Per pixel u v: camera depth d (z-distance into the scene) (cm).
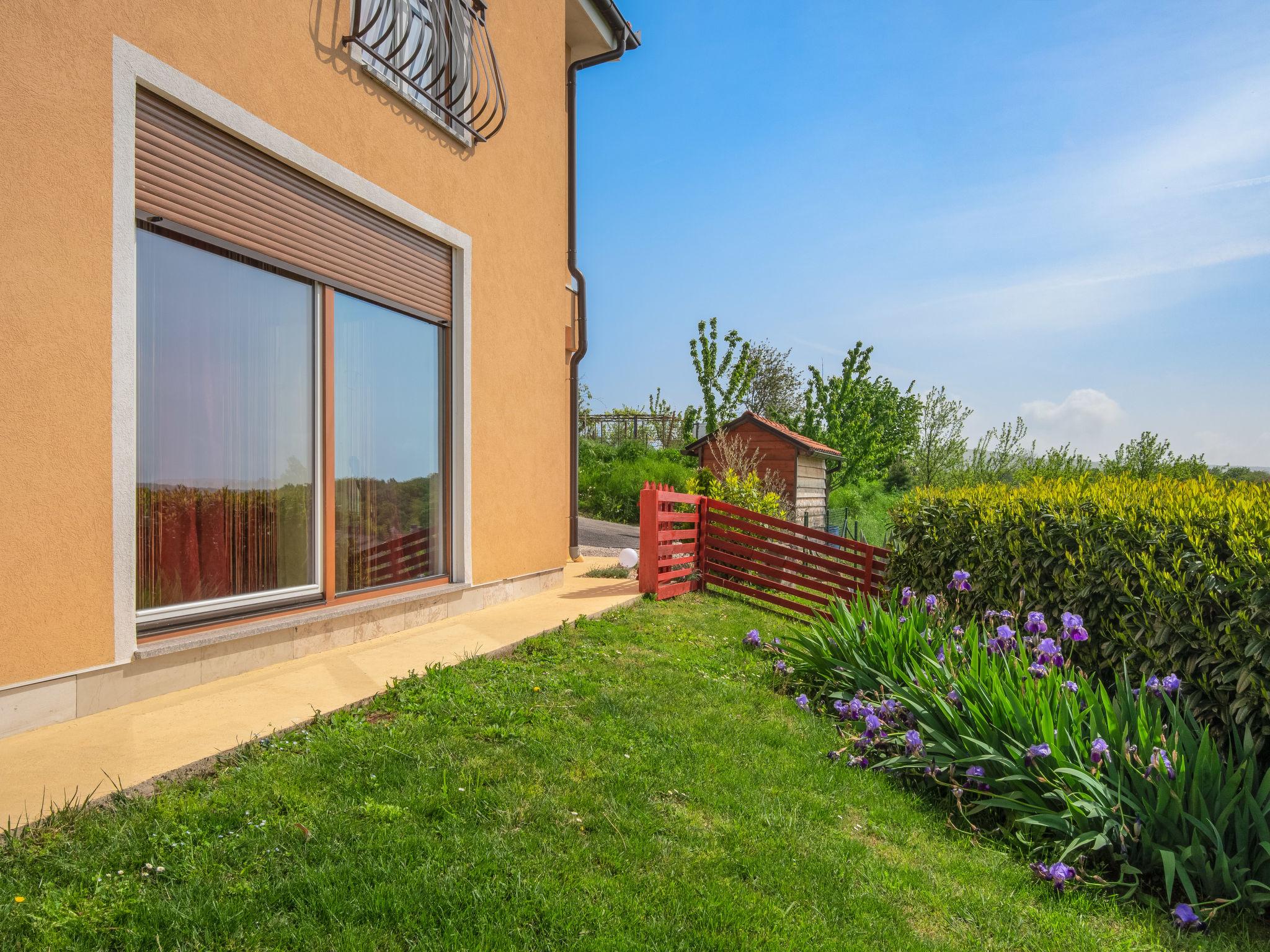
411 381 631
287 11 482
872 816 350
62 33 341
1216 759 323
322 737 338
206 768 298
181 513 421
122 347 369
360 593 562
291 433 502
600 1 955
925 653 486
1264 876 293
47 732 327
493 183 728
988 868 311
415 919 218
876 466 3244
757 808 328
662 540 859
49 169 336
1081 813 316
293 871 233
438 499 664
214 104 424
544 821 285
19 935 192
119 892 213
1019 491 605
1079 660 492
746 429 2114
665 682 500
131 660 373
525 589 783
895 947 240
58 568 340
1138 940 268
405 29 612
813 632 572
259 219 469
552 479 848
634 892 248
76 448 348
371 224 574
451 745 345
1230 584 385
